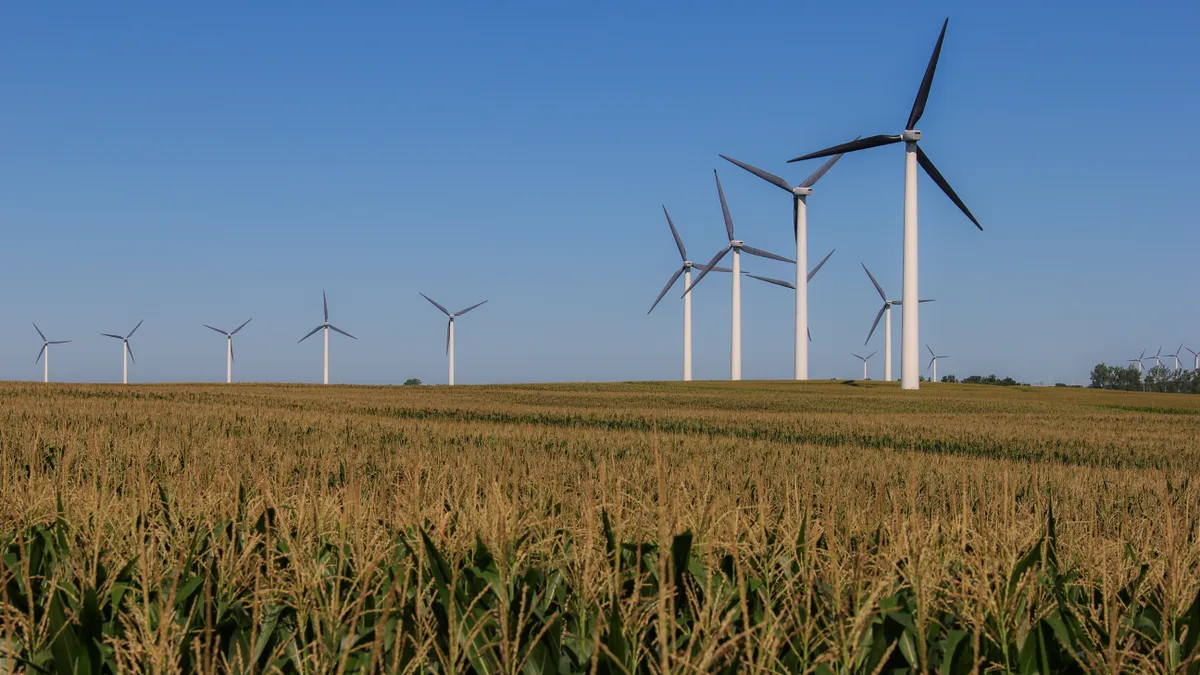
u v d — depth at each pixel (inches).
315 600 192.5
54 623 177.9
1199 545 243.3
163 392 2436.0
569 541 254.5
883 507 294.2
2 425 899.4
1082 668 177.9
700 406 2476.6
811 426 1635.1
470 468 448.8
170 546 250.7
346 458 636.1
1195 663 177.3
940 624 196.1
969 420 1945.1
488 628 190.7
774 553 230.4
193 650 175.2
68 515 261.4
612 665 170.7
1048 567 235.6
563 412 1897.1
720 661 173.6
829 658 175.2
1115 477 784.9
